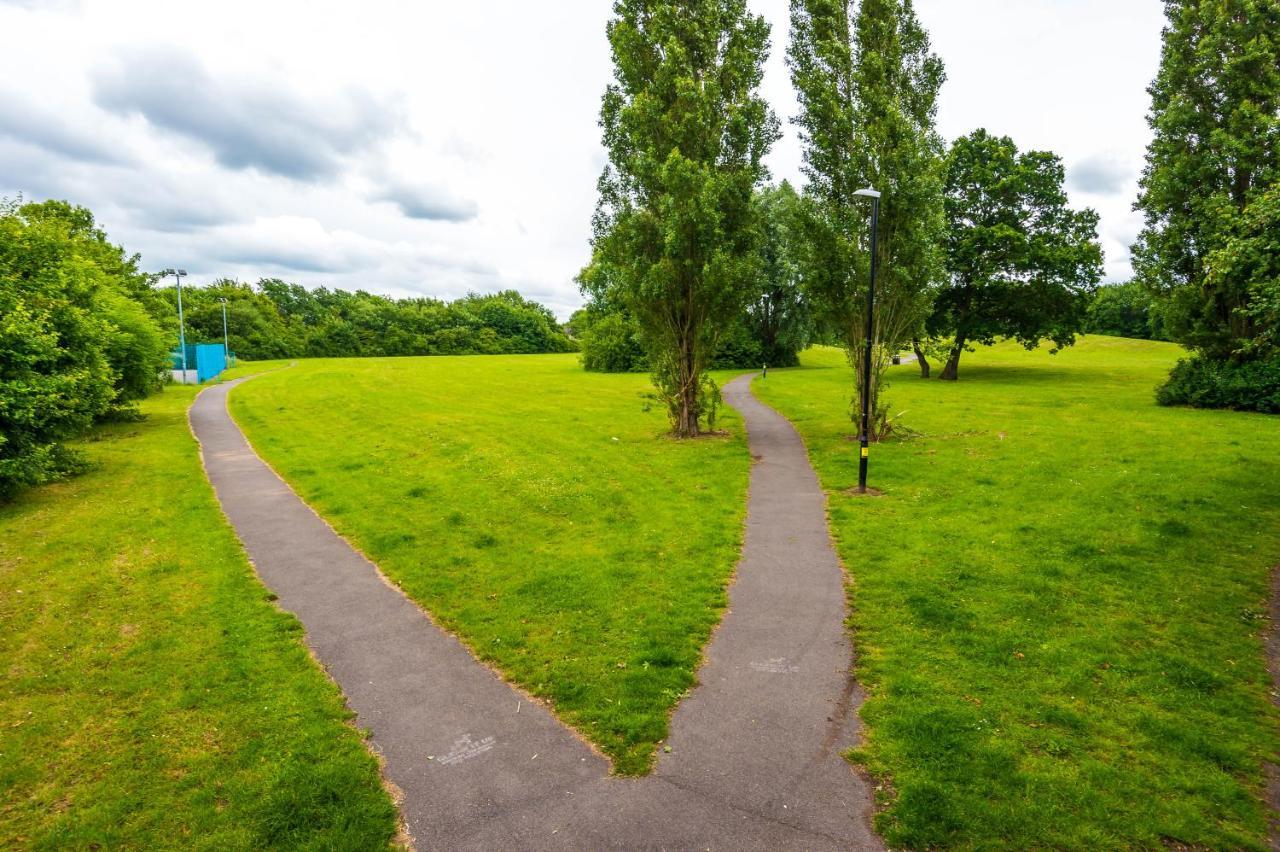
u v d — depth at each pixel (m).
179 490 18.20
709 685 8.05
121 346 27.78
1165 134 30.08
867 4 22.17
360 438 26.70
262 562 12.77
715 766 6.48
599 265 27.38
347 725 7.31
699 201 21.50
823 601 10.52
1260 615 9.59
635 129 22.64
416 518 15.46
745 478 19.05
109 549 13.33
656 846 5.44
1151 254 31.28
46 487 18.39
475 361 79.88
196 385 48.47
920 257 21.84
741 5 23.27
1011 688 7.73
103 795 6.15
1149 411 29.64
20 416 15.38
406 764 6.60
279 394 41.75
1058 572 11.25
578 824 5.71
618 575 11.70
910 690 7.71
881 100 21.27
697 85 22.59
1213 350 30.67
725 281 22.34
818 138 22.05
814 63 22.89
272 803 5.95
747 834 5.55
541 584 11.30
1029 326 46.38
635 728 7.06
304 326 128.38
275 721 7.34
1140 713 7.15
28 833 5.70
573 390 45.44
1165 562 11.56
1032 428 25.94
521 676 8.31
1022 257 43.03
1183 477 16.97
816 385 47.31
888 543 13.11
